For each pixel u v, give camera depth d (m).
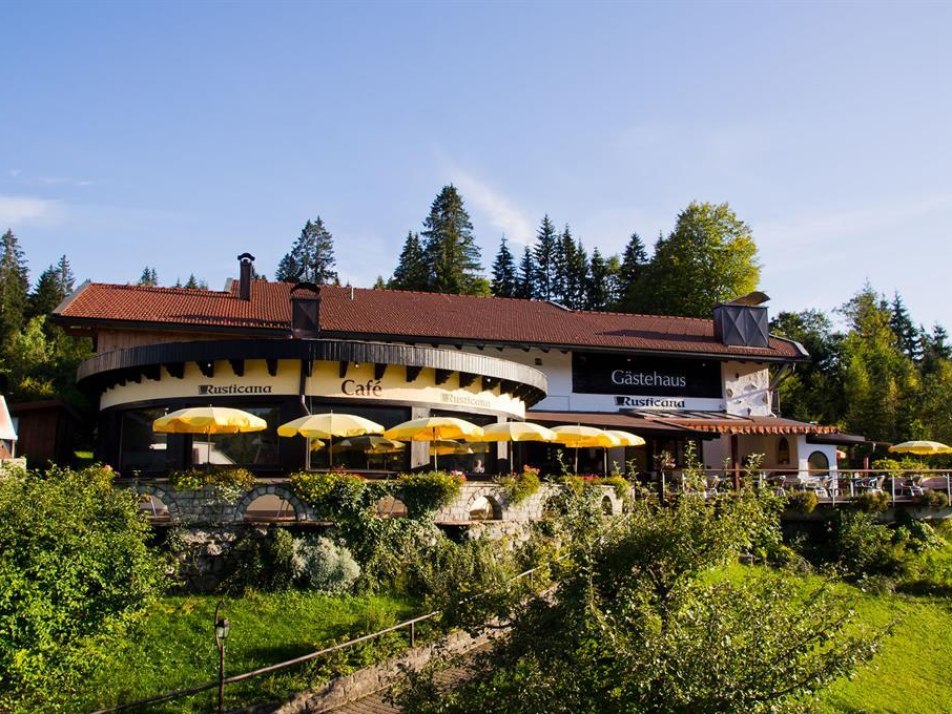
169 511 19.20
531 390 32.03
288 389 25.77
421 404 27.34
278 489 19.86
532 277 100.56
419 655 16.28
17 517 14.98
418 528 20.66
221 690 13.36
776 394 44.84
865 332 83.69
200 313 34.25
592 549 11.40
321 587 18.67
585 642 10.30
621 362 40.78
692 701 9.61
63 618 14.83
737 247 62.50
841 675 10.12
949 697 21.34
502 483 23.20
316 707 14.38
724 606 10.59
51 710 13.58
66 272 133.12
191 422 21.31
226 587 18.36
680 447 39.84
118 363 26.77
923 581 29.61
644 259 93.69
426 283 87.12
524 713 9.86
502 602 11.20
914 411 60.62
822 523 32.34
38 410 32.38
